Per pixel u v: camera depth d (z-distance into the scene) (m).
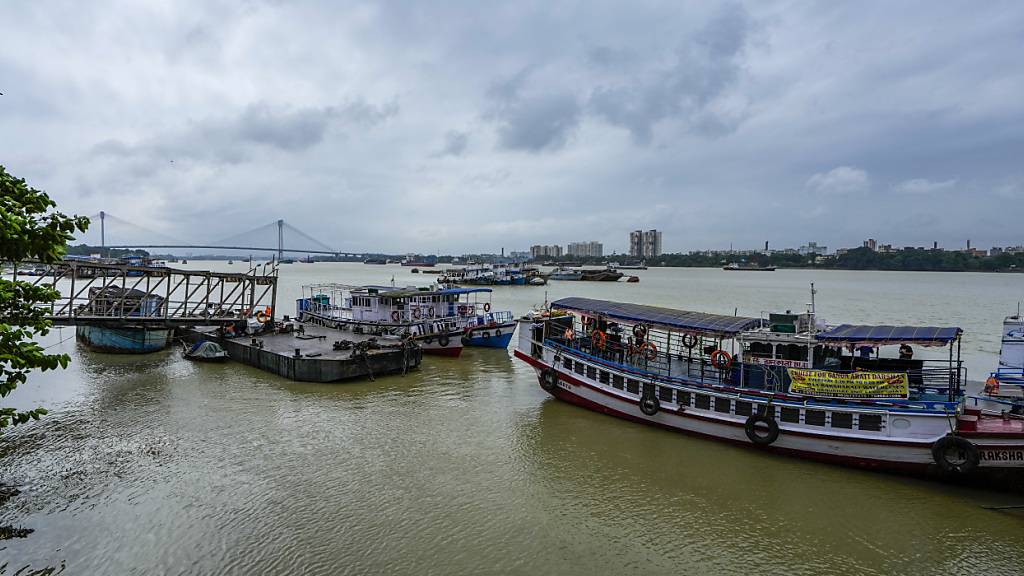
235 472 21.58
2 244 15.10
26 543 16.70
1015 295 125.12
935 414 20.84
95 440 24.59
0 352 15.48
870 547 17.39
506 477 21.67
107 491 19.88
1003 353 24.81
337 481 20.98
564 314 34.91
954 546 17.42
